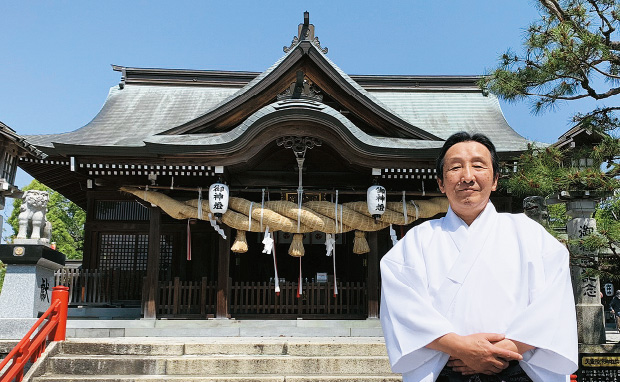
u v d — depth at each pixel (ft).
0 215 30.35
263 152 38.78
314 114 36.63
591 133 28.73
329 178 42.52
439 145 39.68
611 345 28.17
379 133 43.29
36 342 23.79
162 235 46.52
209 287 39.37
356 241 39.73
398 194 40.55
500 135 50.39
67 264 59.36
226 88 61.21
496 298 8.35
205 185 40.96
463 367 8.14
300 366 25.13
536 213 32.22
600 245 24.13
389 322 8.87
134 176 40.14
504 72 27.53
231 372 24.88
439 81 59.82
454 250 9.02
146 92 59.82
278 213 38.91
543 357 7.98
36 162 39.55
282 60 41.06
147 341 29.22
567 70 26.02
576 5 26.35
